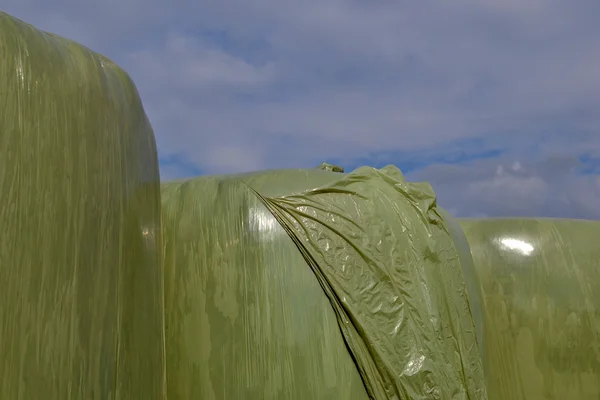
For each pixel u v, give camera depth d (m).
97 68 3.61
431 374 4.66
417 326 4.78
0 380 2.54
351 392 4.46
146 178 4.07
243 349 4.43
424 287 4.95
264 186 4.96
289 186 4.99
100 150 3.41
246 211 4.79
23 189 2.80
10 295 2.65
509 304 6.43
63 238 3.00
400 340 4.68
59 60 3.24
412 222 5.16
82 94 3.33
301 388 4.38
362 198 5.09
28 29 3.14
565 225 6.87
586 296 6.41
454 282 5.23
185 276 4.67
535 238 6.69
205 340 4.49
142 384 3.71
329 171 5.50
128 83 4.04
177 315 4.60
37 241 2.83
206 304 4.56
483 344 5.69
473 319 5.33
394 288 4.84
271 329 4.47
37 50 3.09
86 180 3.24
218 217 4.80
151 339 3.93
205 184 5.07
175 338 4.55
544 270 6.51
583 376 6.23
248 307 4.51
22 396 2.64
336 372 4.47
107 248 3.37
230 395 4.36
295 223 4.77
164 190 5.18
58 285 2.93
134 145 3.91
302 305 4.55
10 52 2.90
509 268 6.55
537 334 6.33
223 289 4.57
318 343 4.50
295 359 4.43
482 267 6.59
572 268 6.52
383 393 4.52
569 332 6.31
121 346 3.46
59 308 2.92
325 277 4.65
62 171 3.05
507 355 6.33
